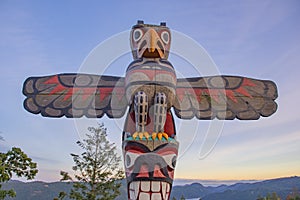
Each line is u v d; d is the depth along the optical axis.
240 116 8.30
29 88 8.01
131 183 6.16
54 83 8.04
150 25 7.08
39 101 7.87
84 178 15.38
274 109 8.50
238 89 8.52
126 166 6.29
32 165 13.64
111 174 15.48
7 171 13.26
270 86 8.73
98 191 15.41
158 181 6.05
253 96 8.52
